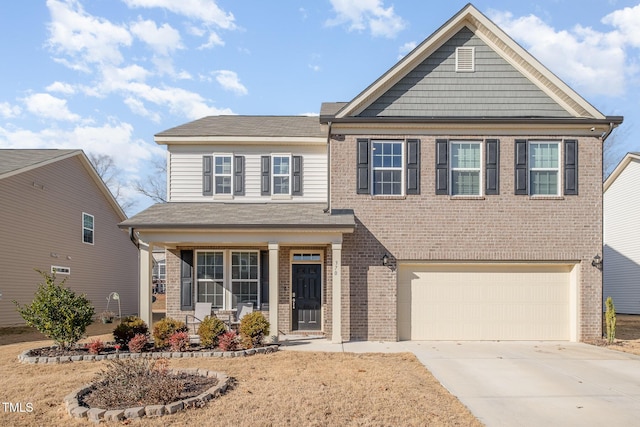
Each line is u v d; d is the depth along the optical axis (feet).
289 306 49.29
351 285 44.96
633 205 78.02
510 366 33.78
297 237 43.09
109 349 37.99
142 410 21.93
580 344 43.55
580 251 44.96
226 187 51.96
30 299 61.87
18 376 29.81
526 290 45.57
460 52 47.21
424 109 46.60
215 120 60.18
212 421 21.31
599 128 45.21
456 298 45.50
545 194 45.57
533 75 46.73
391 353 38.06
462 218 45.21
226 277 50.52
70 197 72.02
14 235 59.11
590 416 23.52
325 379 28.60
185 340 37.11
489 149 45.37
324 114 49.01
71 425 21.07
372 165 45.91
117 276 86.69
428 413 23.06
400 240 45.21
